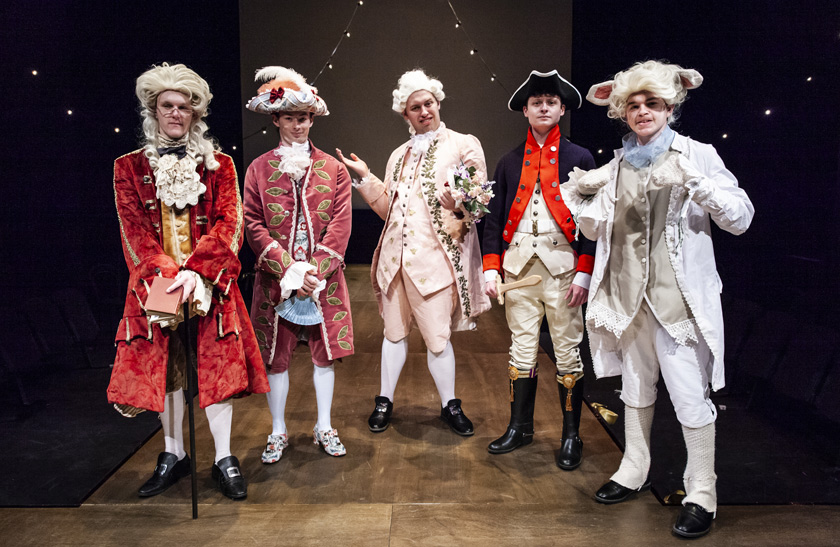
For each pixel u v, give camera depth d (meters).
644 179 2.10
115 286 3.97
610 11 4.39
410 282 2.89
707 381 2.14
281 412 2.73
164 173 2.21
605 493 2.31
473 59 6.66
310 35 6.64
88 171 3.58
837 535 2.07
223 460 2.43
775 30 2.76
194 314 2.30
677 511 2.25
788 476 2.46
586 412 3.24
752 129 2.91
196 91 2.23
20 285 3.39
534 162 2.59
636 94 2.06
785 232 2.89
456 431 2.97
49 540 2.08
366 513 2.25
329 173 2.66
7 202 3.19
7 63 3.05
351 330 2.75
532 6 6.54
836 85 2.56
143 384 2.19
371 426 3.01
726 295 3.29
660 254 2.08
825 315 2.81
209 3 5.11
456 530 2.14
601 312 2.22
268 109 2.54
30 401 3.40
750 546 2.01
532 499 2.35
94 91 3.52
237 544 2.05
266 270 2.58
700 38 3.13
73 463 2.65
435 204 2.84
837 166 2.62
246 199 2.64
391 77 6.73
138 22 3.79
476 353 4.35
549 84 2.47
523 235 2.61
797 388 2.94
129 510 2.28
